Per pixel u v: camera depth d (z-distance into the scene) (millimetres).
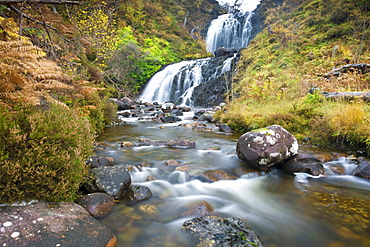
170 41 27703
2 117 2012
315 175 3807
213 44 36250
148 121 9930
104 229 2020
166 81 19703
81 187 2793
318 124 5555
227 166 4070
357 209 2766
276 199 3066
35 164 2012
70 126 2514
